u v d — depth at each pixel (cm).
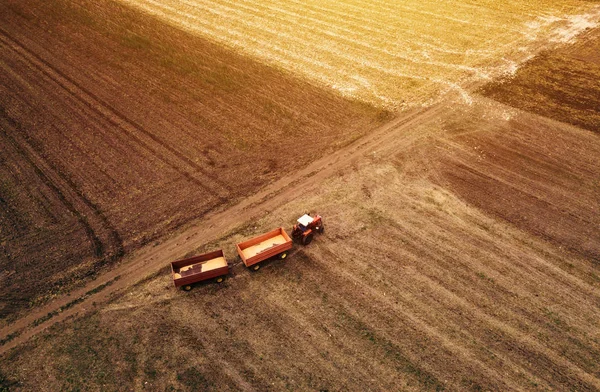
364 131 3150
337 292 2045
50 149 2934
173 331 1889
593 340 1853
